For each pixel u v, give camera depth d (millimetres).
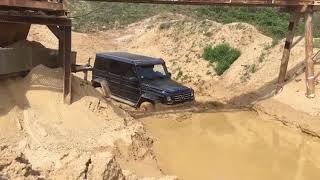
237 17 37906
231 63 27609
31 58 16312
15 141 13945
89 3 43281
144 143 16609
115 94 21938
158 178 13422
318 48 25062
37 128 14805
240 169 15930
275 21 36031
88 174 11320
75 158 11891
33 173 10859
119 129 16172
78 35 34125
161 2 19094
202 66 28047
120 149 15133
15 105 15125
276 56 25578
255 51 27000
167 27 33000
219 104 23125
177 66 29000
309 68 21578
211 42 29328
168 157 16453
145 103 20984
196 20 33219
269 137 19094
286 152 17656
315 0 21391
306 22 21734
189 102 21406
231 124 20422
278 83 23047
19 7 15078
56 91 16188
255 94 23828
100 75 22484
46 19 15531
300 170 16109
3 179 9406
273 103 21938
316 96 21547
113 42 34938
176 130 19203
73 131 15227
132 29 37656
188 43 30422
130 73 21281
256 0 20625
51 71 16266
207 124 20219
